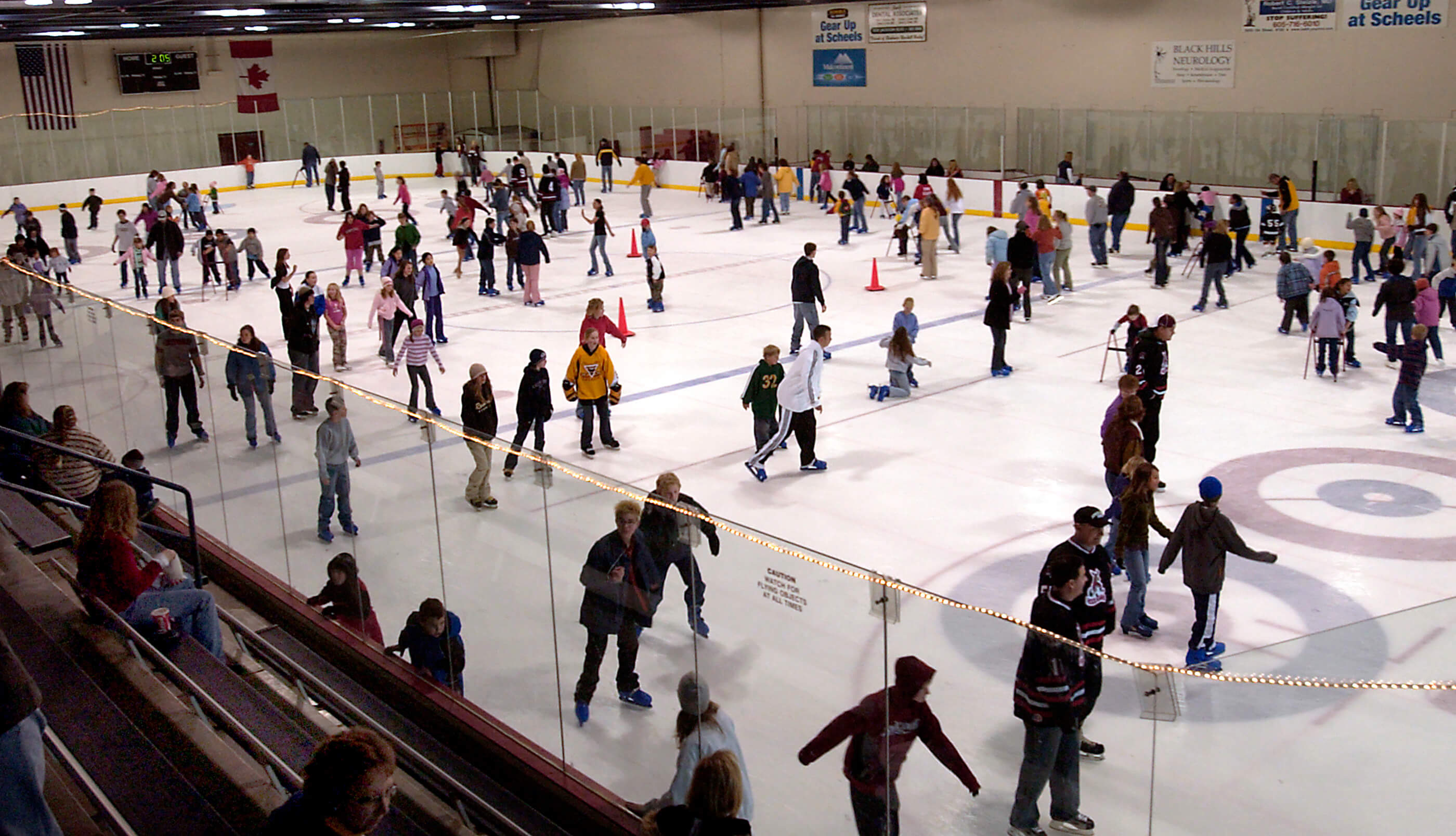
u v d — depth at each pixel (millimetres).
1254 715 4469
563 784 6375
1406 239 21078
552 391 16656
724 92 41594
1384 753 4535
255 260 26000
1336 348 15648
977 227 29656
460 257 25406
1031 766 4418
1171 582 10023
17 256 22734
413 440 7176
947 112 33656
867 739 4738
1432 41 25531
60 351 12586
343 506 8273
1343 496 11820
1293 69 27984
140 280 24641
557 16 41062
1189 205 23641
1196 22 29531
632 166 41062
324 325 21422
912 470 12914
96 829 4742
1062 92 32656
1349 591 9773
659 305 21453
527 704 6609
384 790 4180
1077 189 29219
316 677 8109
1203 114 28328
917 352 17891
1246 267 23484
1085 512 7012
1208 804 4496
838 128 36531
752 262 26141
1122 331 18703
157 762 5547
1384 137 25047
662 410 15438
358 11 34531
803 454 12922
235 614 9273
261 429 9062
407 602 7633
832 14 37719
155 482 8781
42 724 3408
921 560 10602
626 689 5820
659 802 5680
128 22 34719
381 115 46469
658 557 5434
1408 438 13461
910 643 4559
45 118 40406
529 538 6398
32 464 9945
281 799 5336
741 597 5094
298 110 44625
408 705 7656
